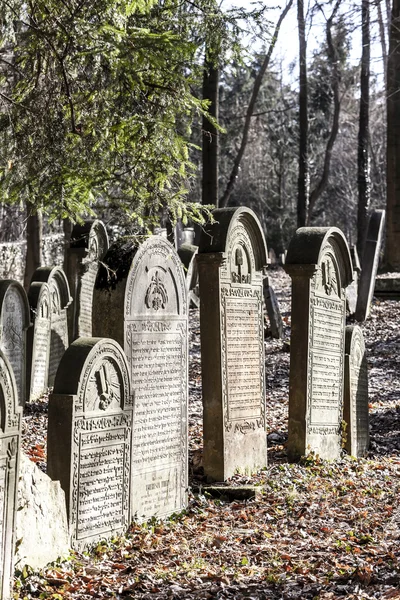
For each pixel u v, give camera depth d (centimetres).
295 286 1048
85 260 1488
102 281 768
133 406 736
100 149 821
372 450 1217
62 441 659
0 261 2709
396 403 1402
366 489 914
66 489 656
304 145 3112
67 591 568
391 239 2434
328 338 1106
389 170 2439
